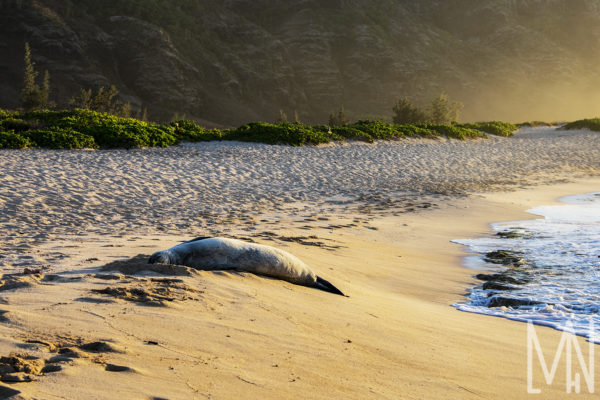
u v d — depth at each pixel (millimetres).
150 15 143250
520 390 3510
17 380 2748
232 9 177000
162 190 14891
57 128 22109
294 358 3600
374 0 198875
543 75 197750
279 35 174000
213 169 18891
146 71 129500
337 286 6340
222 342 3689
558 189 18938
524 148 32094
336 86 165250
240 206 13336
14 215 10523
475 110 177375
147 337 3594
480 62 198875
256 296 4984
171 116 124688
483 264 8430
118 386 2824
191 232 9555
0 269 5676
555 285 6914
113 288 4578
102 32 129625
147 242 8086
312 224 11227
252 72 152000
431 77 179000
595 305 5934
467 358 4086
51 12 123125
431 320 5238
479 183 19734
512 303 6129
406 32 192500
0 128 22547
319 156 23672
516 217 13227
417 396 3240
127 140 22078
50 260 6262
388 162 23516
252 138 26109
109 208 12102
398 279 7395
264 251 5965
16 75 112125
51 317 3781
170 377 3025
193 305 4410
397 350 4090
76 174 15867
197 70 139375
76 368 2977
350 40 176375
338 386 3232
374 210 13633
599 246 9430
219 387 2980
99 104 70500
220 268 5797
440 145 31125
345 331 4406
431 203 15008
